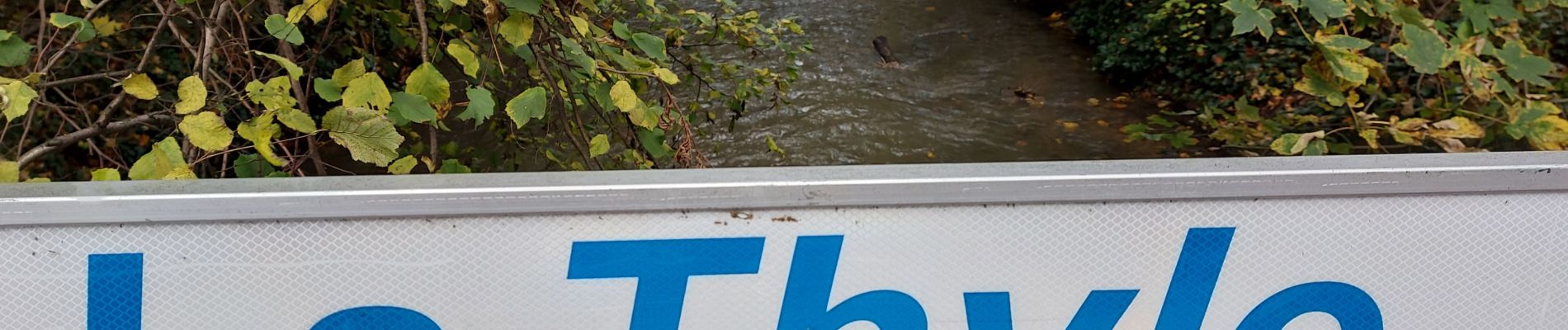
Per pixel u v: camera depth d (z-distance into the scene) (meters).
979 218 1.10
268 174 1.84
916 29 8.91
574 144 2.38
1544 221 1.14
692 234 1.08
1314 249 1.14
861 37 8.53
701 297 1.12
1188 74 6.44
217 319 1.08
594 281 1.10
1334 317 1.18
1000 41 8.53
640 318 1.12
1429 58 2.36
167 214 1.02
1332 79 2.59
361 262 1.07
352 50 4.02
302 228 1.04
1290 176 1.09
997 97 7.04
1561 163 1.10
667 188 1.05
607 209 1.06
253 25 2.95
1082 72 7.63
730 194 1.06
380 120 1.52
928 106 6.82
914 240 1.11
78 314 1.05
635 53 3.08
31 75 1.58
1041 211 1.10
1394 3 2.43
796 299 1.12
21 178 2.90
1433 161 1.11
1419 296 1.17
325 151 4.95
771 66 7.39
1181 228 1.12
